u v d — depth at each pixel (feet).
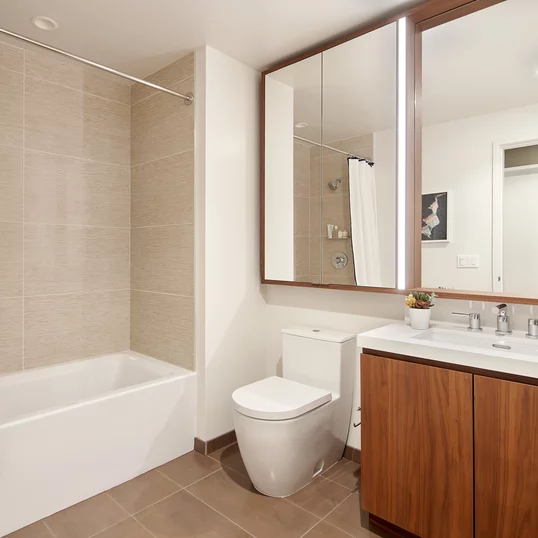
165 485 6.86
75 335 8.79
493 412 4.50
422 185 6.68
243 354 8.59
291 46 7.71
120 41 7.53
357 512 6.15
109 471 6.74
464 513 4.75
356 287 7.23
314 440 6.65
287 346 7.88
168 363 8.64
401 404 5.26
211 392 7.98
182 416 7.84
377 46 6.86
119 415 6.88
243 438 6.34
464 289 6.29
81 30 7.13
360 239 7.19
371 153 7.04
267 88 8.48
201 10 6.50
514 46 5.83
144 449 7.23
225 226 8.14
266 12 6.58
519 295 5.74
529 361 4.24
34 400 7.87
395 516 5.37
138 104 9.29
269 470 6.29
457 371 4.78
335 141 7.45
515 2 5.78
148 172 9.03
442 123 6.46
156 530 5.72
